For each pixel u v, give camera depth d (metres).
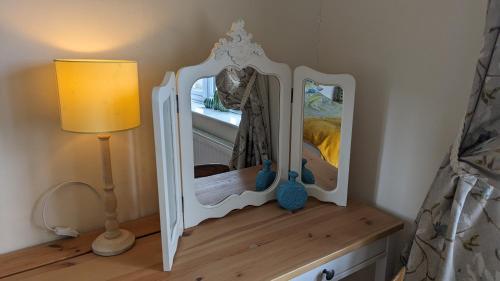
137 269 0.97
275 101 1.28
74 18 1.03
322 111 1.28
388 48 1.23
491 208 0.92
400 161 1.26
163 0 1.16
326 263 1.07
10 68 0.97
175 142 1.05
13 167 1.02
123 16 1.10
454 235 0.96
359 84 1.34
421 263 1.06
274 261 1.00
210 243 1.09
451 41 1.06
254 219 1.24
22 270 0.97
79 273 0.96
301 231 1.16
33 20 0.98
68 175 1.12
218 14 1.28
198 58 1.27
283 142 1.32
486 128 0.90
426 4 1.10
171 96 0.98
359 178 1.42
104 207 1.12
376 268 1.31
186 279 0.92
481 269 0.95
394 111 1.25
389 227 1.20
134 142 1.21
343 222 1.23
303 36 1.50
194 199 1.16
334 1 1.38
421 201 1.21
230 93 1.17
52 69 1.02
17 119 1.00
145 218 1.27
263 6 1.38
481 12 0.98
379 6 1.23
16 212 1.05
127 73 0.95
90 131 0.92
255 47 1.16
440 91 1.11
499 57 0.84
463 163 0.93
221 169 1.21
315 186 1.38
